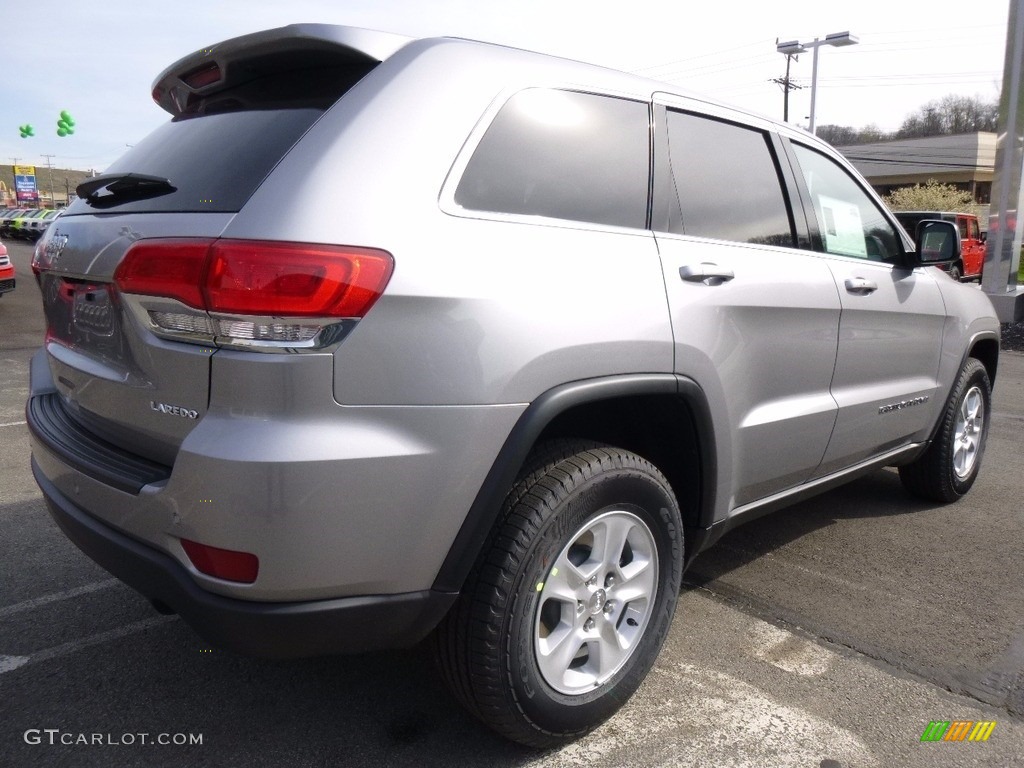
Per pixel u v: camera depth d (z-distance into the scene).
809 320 2.91
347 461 1.75
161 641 2.81
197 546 1.80
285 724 2.35
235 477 1.71
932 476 4.19
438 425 1.85
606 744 2.28
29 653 2.72
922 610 3.11
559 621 2.19
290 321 1.71
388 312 1.79
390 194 1.87
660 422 2.51
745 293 2.61
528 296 1.99
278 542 1.73
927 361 3.79
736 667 2.68
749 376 2.66
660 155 2.54
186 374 1.83
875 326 3.33
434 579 1.95
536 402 1.99
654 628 2.40
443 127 2.01
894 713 2.44
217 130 2.23
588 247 2.20
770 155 3.01
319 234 1.75
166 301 1.83
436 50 2.12
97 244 2.10
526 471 2.09
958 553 3.69
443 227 1.92
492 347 1.91
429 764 2.19
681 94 2.69
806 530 3.96
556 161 2.23
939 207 49.62
